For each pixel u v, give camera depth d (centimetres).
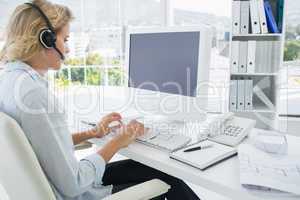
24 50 81
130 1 267
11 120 65
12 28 82
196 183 80
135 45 133
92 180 87
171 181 114
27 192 70
